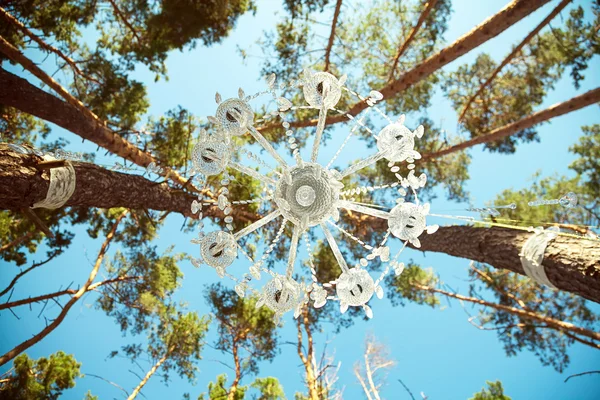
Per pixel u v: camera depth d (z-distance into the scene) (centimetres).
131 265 696
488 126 725
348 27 689
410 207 237
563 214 638
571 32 602
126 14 608
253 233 693
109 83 596
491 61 695
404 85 572
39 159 324
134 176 443
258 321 732
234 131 235
